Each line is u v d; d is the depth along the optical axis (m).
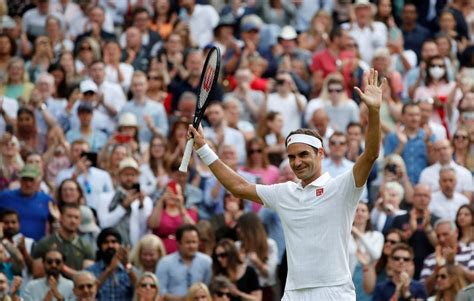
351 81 41.19
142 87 38.38
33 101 37.84
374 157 19.83
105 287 29.52
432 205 34.06
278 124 37.66
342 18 46.41
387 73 40.31
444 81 40.66
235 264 29.59
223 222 32.31
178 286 30.02
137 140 36.34
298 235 20.22
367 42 43.91
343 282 20.02
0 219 31.20
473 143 37.00
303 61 42.31
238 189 20.88
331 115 38.72
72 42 44.34
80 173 34.12
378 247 30.66
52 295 29.47
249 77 40.06
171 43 41.16
